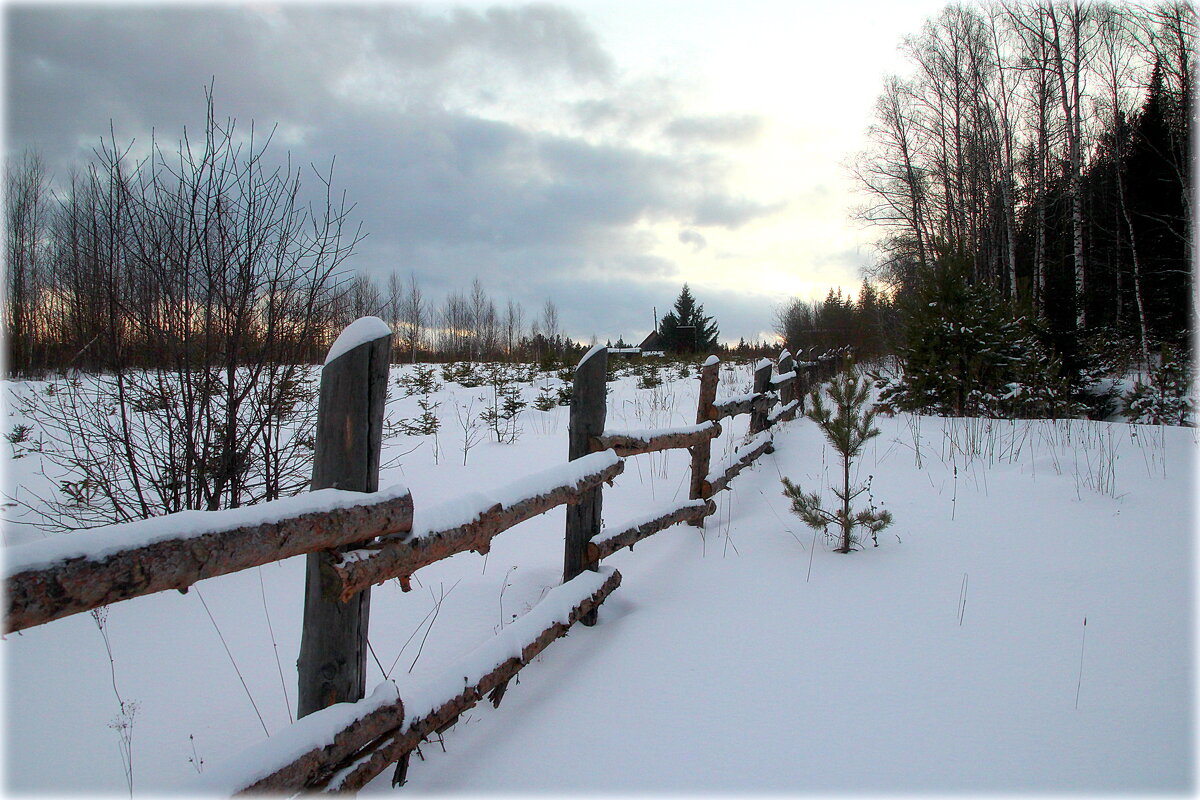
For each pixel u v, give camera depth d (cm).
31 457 644
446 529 230
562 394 1388
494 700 267
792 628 333
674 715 261
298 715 206
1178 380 970
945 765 224
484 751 240
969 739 238
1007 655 296
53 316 516
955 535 449
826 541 455
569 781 221
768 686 280
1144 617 321
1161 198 1980
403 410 1328
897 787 213
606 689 282
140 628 327
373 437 202
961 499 524
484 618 342
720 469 577
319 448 202
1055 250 2300
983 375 959
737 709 263
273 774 164
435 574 403
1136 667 279
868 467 647
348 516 187
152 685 274
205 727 246
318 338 501
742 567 420
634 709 266
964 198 2262
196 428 442
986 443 699
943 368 973
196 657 299
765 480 649
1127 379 1408
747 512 545
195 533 149
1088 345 1202
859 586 379
